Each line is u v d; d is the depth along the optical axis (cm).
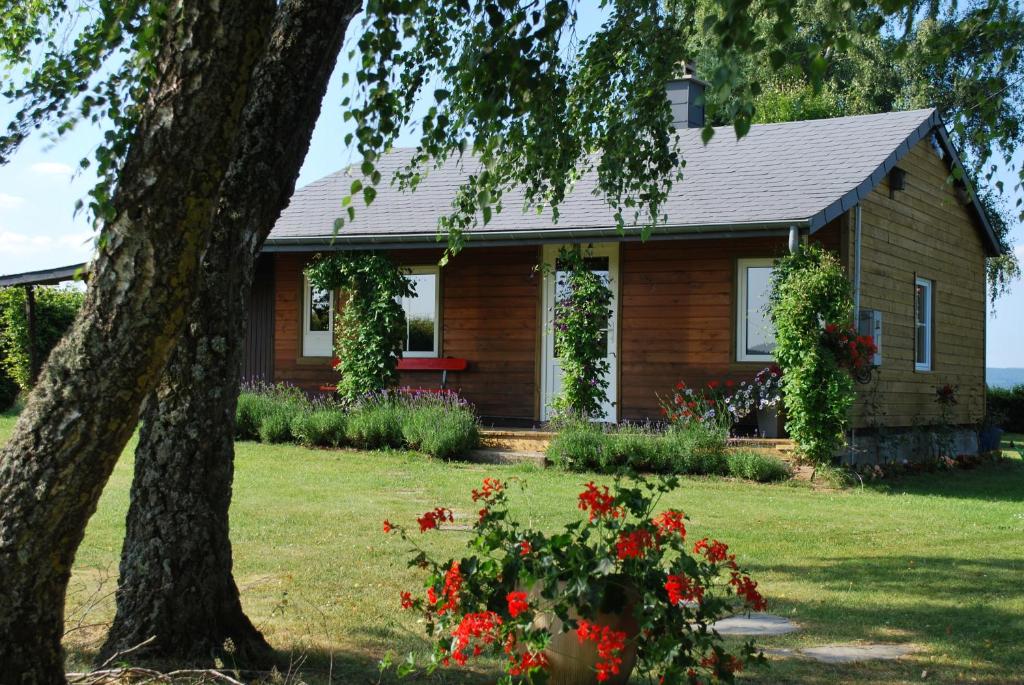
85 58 571
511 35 550
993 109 677
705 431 1422
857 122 1808
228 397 538
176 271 395
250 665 538
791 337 1379
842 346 1377
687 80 1936
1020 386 3145
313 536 936
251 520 1014
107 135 532
